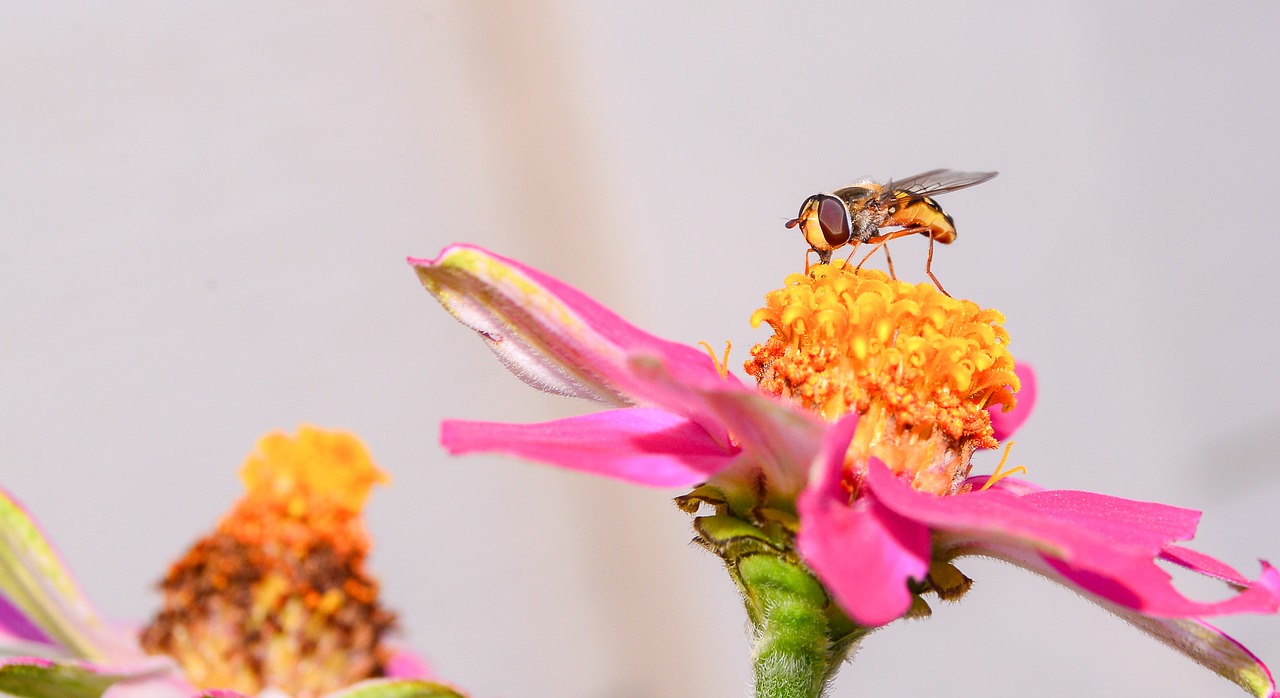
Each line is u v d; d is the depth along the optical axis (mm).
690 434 262
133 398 358
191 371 369
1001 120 451
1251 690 261
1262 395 450
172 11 366
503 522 422
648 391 261
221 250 376
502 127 424
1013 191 448
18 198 347
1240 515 447
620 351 261
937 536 261
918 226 303
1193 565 263
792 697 261
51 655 285
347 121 399
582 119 432
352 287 400
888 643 452
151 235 365
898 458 265
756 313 269
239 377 378
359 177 402
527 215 430
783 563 260
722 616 445
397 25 405
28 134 347
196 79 372
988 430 267
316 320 394
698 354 269
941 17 455
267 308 385
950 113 450
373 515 398
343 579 290
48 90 348
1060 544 248
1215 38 457
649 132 441
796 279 271
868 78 452
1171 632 262
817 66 453
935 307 268
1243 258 456
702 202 446
